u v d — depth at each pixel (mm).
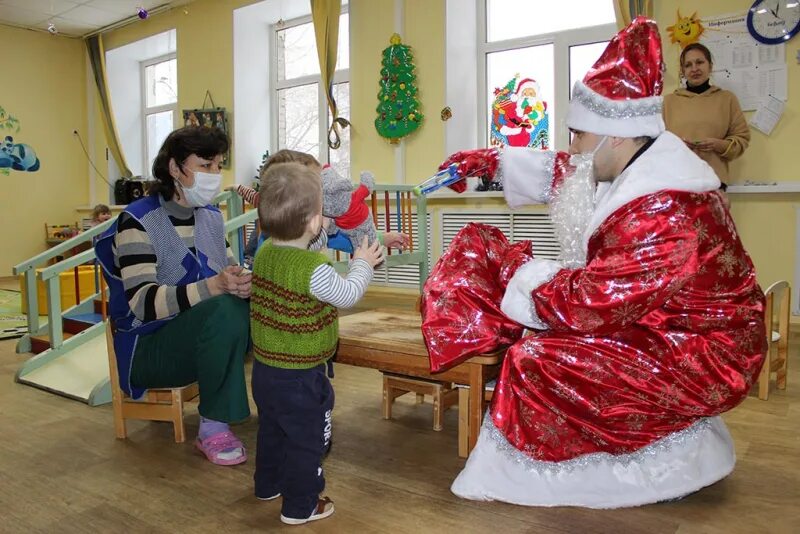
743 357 1553
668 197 1504
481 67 5223
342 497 1719
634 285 1473
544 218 4742
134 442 2188
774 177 3844
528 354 1612
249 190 2566
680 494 1592
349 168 6090
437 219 5230
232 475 1892
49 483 1849
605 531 1502
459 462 1952
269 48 6734
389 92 5262
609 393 1557
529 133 5043
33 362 3133
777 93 3773
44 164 8078
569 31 4762
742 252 1603
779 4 3707
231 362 1920
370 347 1987
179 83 7051
